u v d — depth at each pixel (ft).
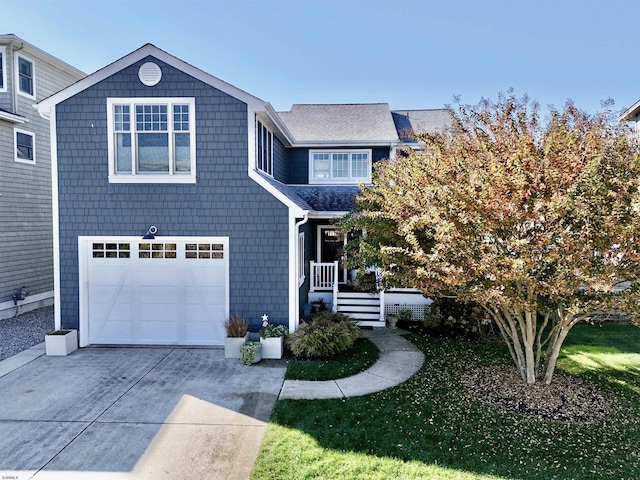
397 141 47.29
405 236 22.34
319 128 52.47
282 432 18.98
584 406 21.79
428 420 20.07
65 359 29.60
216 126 31.55
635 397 23.11
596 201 17.78
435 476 15.46
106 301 32.55
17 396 23.16
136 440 18.39
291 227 31.78
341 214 39.34
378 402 22.25
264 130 37.73
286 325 32.32
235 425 19.74
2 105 44.65
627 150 20.56
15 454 17.25
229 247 32.09
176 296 32.55
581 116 20.68
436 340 34.99
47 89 49.85
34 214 48.01
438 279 21.76
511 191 18.85
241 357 28.71
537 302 21.45
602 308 20.25
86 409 21.50
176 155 31.96
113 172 31.71
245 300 32.37
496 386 24.45
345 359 29.66
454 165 21.20
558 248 18.40
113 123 31.55
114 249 32.42
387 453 17.08
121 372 27.02
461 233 19.66
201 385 24.79
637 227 17.24
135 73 31.35
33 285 47.85
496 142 20.98
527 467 16.10
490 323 36.24
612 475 15.61
